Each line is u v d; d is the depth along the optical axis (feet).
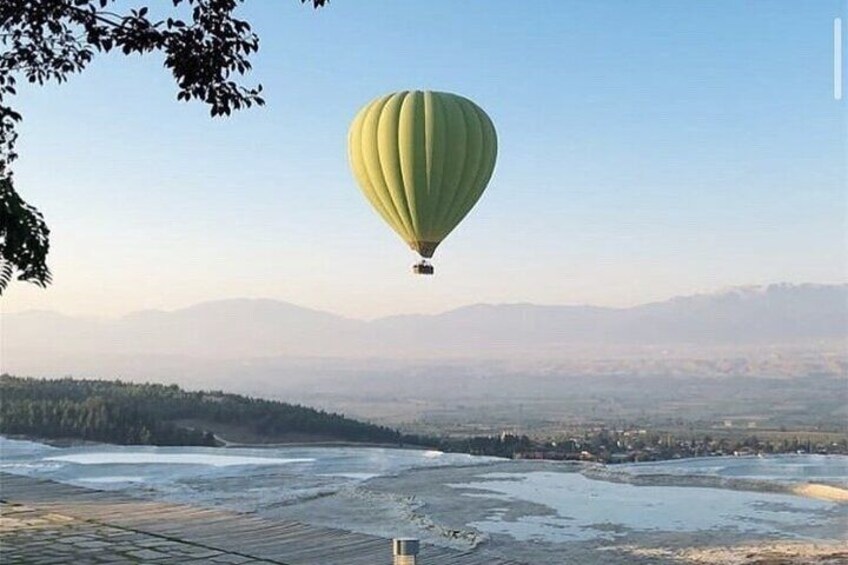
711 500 32.99
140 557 22.81
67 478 38.42
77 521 27.73
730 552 24.16
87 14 16.21
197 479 38.29
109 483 36.86
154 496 33.14
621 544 25.32
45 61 16.60
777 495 34.40
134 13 16.47
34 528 26.58
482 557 22.88
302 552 23.34
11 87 16.60
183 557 22.84
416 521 28.32
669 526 28.02
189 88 17.01
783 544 25.13
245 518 28.22
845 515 29.84
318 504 31.91
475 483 37.47
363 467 43.01
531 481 37.88
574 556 23.79
